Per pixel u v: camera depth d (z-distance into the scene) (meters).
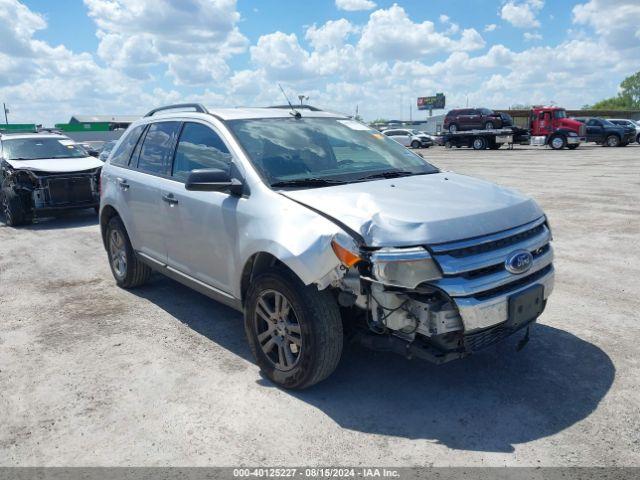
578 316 4.89
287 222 3.52
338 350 3.49
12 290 6.31
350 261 3.15
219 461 3.00
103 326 5.04
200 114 4.75
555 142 34.50
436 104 107.06
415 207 3.39
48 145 12.10
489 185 4.09
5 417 3.53
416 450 3.04
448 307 3.13
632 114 70.00
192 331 4.86
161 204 4.88
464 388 3.68
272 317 3.74
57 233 10.02
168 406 3.59
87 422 3.43
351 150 4.61
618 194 12.26
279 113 4.80
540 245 3.57
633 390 3.58
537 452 2.98
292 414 3.44
